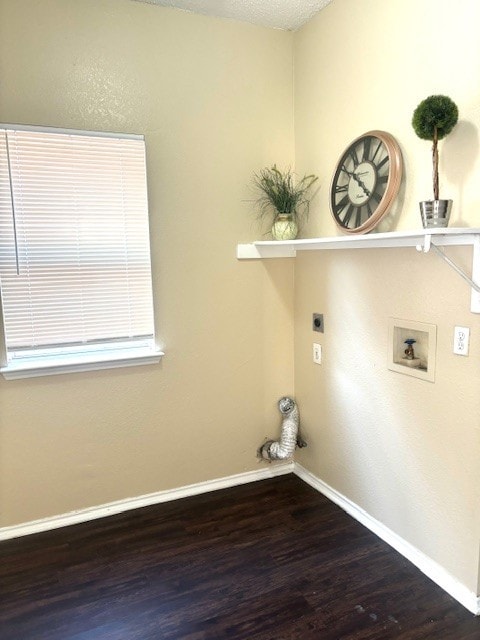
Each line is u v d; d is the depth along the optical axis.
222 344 2.74
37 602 1.91
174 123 2.46
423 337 2.03
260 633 1.74
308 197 2.69
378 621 1.79
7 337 2.26
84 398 2.44
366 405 2.35
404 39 1.97
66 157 2.25
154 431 2.62
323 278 2.60
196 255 2.60
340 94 2.37
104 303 2.43
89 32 2.24
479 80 1.67
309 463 2.87
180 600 1.92
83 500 2.50
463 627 1.76
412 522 2.12
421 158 1.93
